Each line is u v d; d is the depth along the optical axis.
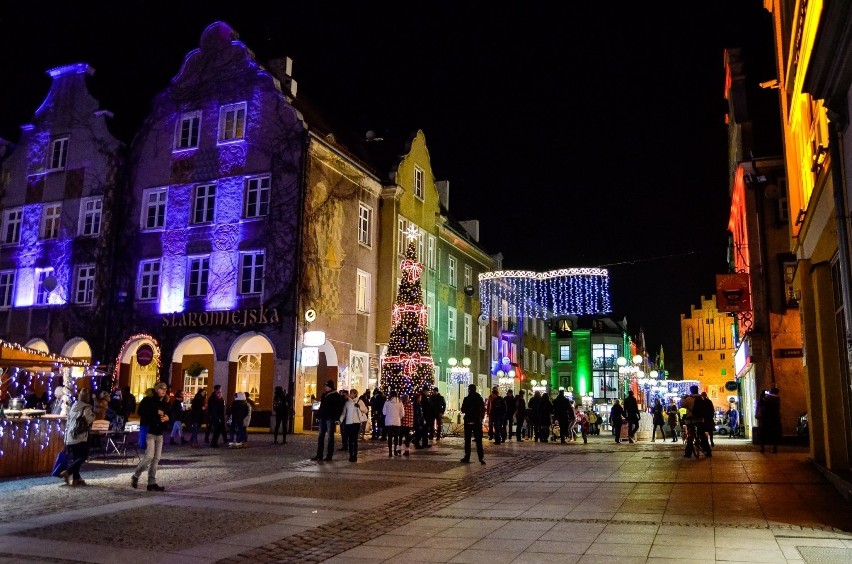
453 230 42.75
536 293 56.72
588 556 7.30
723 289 25.06
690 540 7.95
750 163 25.22
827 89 9.02
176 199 31.42
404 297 29.38
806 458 17.20
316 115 33.72
